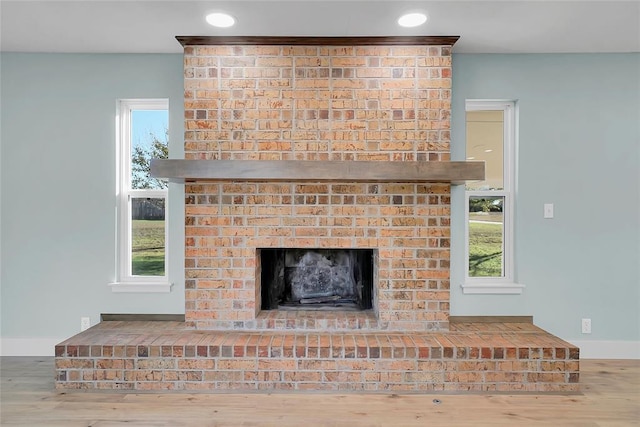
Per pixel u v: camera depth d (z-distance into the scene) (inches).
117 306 115.6
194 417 80.1
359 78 102.9
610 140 114.0
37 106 114.6
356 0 83.4
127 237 119.0
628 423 78.3
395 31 98.4
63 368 92.2
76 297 115.3
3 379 98.1
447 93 102.6
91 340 95.9
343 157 103.0
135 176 119.5
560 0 83.7
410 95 102.7
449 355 92.0
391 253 103.3
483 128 119.2
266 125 103.3
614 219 114.3
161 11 88.8
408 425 77.4
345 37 101.6
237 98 103.0
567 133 114.4
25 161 114.9
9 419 79.1
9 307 115.1
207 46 103.1
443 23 94.1
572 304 114.5
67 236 115.5
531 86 114.2
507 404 85.7
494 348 92.0
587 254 114.4
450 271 113.9
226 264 104.0
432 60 102.5
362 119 102.9
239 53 103.0
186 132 103.2
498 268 119.1
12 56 114.1
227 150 103.3
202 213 103.8
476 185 119.7
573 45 108.0
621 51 112.3
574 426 77.2
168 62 114.7
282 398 88.5
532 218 114.9
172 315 115.7
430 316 103.3
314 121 103.3
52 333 115.3
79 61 114.5
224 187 103.8
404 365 92.4
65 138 115.0
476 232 120.0
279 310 112.7
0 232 114.9
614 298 114.3
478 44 106.9
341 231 103.7
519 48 109.9
